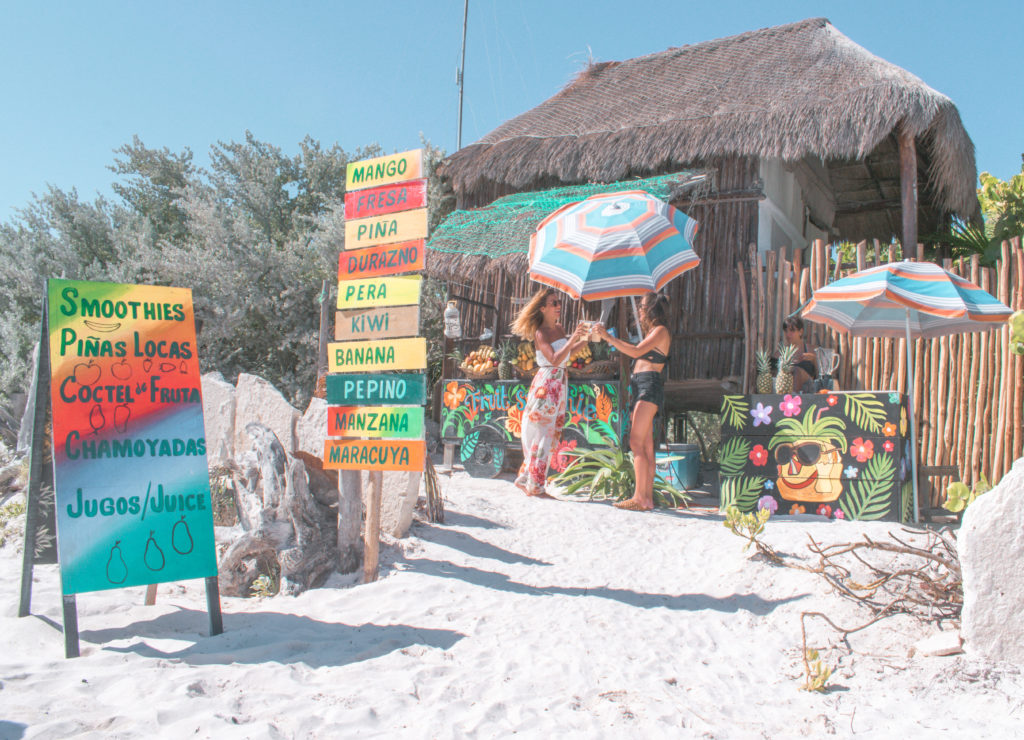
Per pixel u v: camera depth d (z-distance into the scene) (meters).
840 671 3.57
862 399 6.41
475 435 9.15
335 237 13.34
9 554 5.27
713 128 9.20
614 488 7.74
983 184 11.60
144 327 3.97
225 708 2.94
